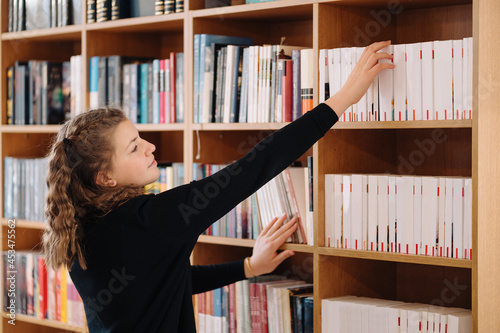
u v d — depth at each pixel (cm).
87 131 176
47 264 180
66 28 302
